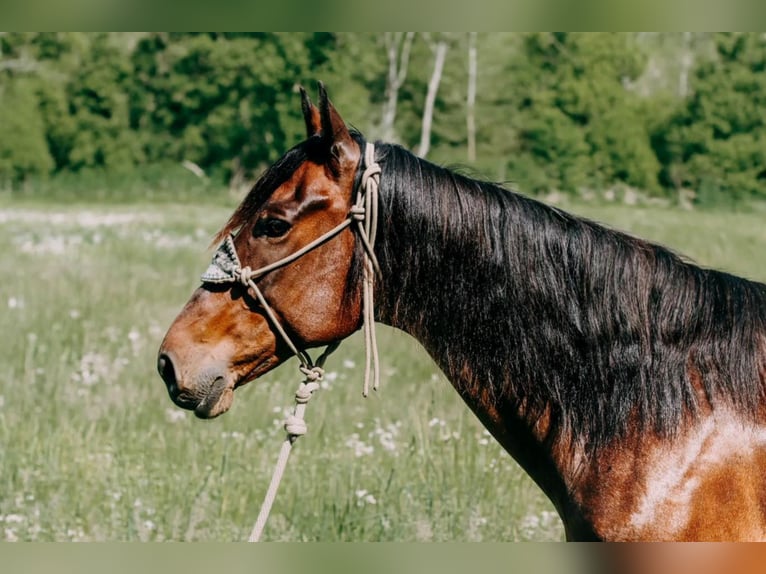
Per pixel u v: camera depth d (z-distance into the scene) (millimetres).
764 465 3508
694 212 37781
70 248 18156
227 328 3789
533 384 3758
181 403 3783
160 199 41969
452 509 6098
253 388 8547
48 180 43531
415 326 3838
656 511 3535
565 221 3789
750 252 18062
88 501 6414
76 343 10258
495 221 3750
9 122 42781
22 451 7094
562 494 3791
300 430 3928
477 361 3793
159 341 10531
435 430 7328
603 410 3682
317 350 9844
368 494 6355
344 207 3729
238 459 6973
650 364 3658
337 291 3752
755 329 3668
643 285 3725
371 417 7797
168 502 6359
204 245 19391
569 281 3730
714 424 3564
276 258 3736
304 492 6426
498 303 3740
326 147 3725
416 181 3740
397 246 3742
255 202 3816
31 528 6051
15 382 8805
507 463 6648
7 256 16719
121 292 13227
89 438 7344
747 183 43406
